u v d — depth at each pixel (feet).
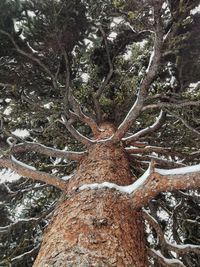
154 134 20.98
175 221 20.57
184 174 11.34
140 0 11.63
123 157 15.81
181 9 12.10
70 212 11.57
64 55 14.52
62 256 9.58
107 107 21.17
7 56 14.84
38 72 15.75
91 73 19.95
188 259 19.97
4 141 17.94
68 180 14.65
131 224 11.37
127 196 12.09
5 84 16.06
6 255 21.71
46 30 14.02
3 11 13.51
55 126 21.40
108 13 14.55
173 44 12.91
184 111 16.80
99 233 10.41
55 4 13.80
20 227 21.43
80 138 16.58
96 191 12.30
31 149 15.99
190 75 16.05
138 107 15.58
